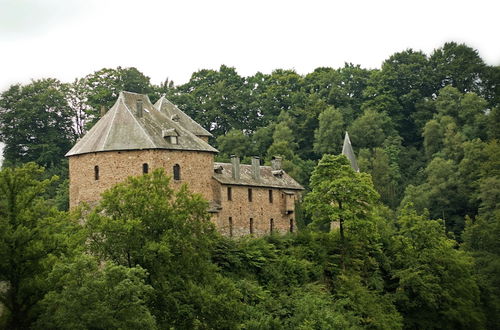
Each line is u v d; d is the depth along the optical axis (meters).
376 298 85.25
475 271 98.56
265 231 95.25
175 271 63.53
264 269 81.44
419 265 90.00
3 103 124.31
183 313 61.88
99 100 129.75
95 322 52.84
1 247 55.81
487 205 117.75
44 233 57.88
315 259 87.38
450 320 87.94
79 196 85.62
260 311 73.88
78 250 59.06
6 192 58.41
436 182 130.75
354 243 88.94
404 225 93.50
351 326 76.94
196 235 66.50
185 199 66.94
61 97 126.94
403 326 86.50
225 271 79.19
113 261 61.75
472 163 130.12
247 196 93.38
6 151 124.06
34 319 56.56
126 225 61.75
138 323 54.06
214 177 89.31
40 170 60.56
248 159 134.12
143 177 66.94
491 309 94.19
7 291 57.06
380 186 136.62
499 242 102.75
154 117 89.12
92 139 86.62
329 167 89.06
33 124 125.38
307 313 74.62
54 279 54.69
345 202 87.88
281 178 100.50
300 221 100.44
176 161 85.62
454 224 127.88
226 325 63.25
